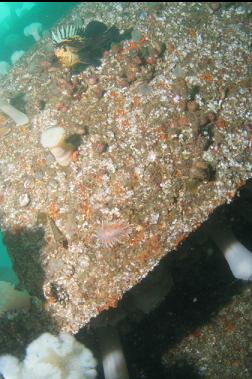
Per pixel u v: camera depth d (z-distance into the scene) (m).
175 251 1.00
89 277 0.91
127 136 1.03
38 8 2.28
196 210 0.90
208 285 1.16
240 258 1.01
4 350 0.94
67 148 1.04
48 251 0.99
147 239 0.89
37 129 1.20
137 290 0.95
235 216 1.18
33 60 1.50
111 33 1.37
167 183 0.94
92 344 1.03
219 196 0.90
